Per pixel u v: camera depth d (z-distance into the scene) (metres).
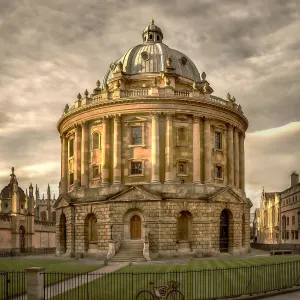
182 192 58.03
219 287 27.31
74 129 66.94
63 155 71.56
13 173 92.88
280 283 28.64
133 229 57.59
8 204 92.69
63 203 64.94
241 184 69.88
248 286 27.08
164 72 65.00
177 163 60.00
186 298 24.42
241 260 49.62
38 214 141.38
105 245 57.88
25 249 90.56
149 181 59.34
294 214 97.62
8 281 25.36
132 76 68.00
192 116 61.16
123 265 45.34
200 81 70.69
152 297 23.89
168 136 59.41
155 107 59.94
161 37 76.94
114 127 61.16
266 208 135.88
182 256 56.12
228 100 66.38
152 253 54.81
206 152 61.28
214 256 57.47
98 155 62.78
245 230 66.50
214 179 62.31
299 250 68.06
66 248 64.75
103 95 62.47
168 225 56.28
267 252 68.94
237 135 68.19
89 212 60.38
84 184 63.22
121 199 57.28
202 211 58.09
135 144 60.69
